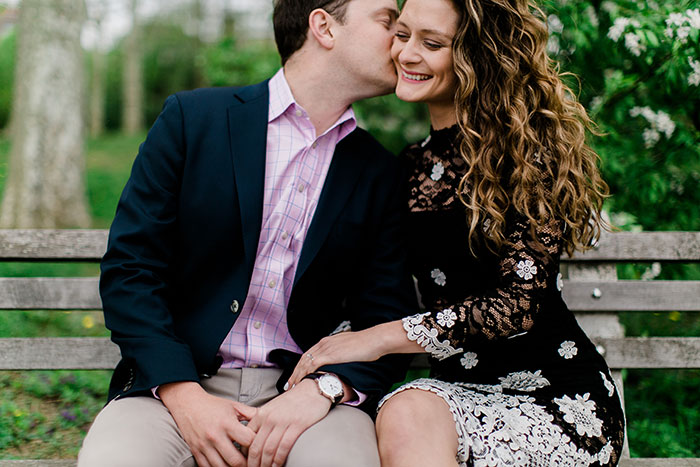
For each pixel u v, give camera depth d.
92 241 2.68
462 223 2.33
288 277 2.34
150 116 25.28
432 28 2.23
